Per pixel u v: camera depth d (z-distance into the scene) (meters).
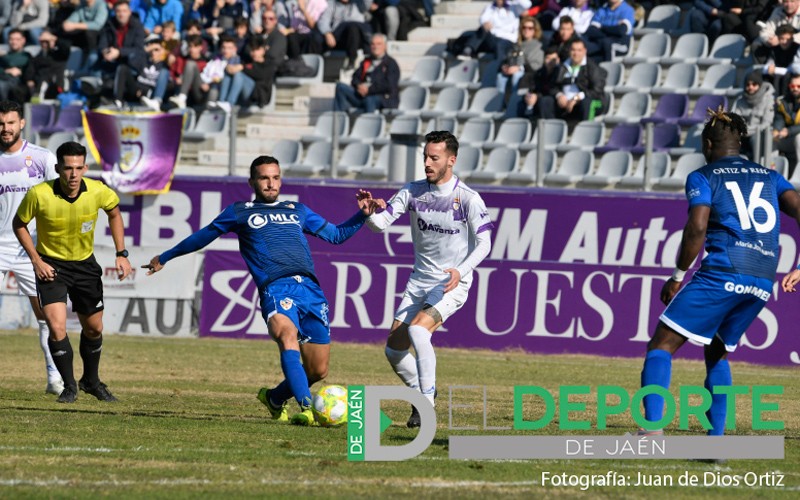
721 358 27.50
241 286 62.44
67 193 33.59
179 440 27.59
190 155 76.06
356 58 82.31
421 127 78.12
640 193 59.03
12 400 35.56
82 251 34.41
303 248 31.06
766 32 71.31
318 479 22.78
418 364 30.11
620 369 52.91
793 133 65.25
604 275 59.25
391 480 22.84
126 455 25.19
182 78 77.50
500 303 60.03
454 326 60.47
